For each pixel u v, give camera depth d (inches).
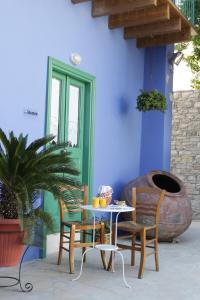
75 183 147.6
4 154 144.6
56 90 211.6
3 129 170.4
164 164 294.8
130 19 248.1
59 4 204.7
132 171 285.3
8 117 172.7
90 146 232.8
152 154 295.1
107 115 251.9
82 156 232.4
